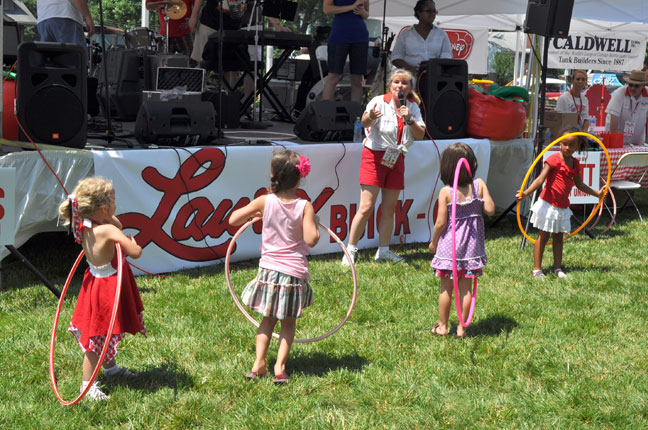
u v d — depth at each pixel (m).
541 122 7.57
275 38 8.95
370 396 3.62
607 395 3.64
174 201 5.81
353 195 6.83
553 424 3.34
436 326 4.60
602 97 12.38
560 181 5.92
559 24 7.16
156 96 7.17
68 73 5.50
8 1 10.52
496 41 18.81
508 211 8.01
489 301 5.26
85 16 7.23
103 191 3.44
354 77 7.88
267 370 3.93
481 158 7.49
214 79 9.99
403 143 6.12
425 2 7.82
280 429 3.25
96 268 3.45
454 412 3.47
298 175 3.63
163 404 3.46
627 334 4.60
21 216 5.14
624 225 8.47
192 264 6.02
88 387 3.21
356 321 4.80
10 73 6.53
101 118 9.39
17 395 3.53
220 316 4.78
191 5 9.92
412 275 5.96
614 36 12.98
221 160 6.00
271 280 3.63
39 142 5.46
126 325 3.53
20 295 5.13
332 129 6.95
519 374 3.94
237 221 3.72
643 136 10.05
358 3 7.48
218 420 3.35
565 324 4.76
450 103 7.38
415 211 7.26
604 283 5.81
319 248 6.68
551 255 6.78
